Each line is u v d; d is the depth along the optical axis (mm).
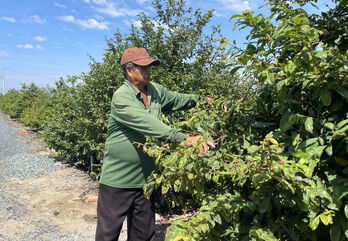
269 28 1524
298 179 1291
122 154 2383
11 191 5816
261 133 1882
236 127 1928
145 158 2432
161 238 3340
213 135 1860
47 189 5934
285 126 1467
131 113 2135
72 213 4633
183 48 4664
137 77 2361
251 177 1401
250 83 2445
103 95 4887
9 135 15117
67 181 6449
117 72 4723
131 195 2469
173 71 4629
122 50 4977
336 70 1334
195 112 2197
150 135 2033
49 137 8562
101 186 2508
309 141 1397
